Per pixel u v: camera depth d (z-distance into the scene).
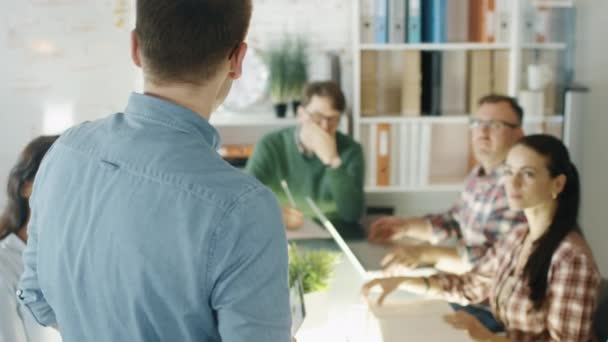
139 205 0.83
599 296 1.67
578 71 2.85
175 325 0.85
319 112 2.74
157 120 0.88
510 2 3.09
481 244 2.12
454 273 1.91
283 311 0.86
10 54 2.34
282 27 3.39
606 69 2.76
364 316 1.62
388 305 1.71
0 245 1.50
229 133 3.41
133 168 0.86
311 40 3.41
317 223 2.34
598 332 1.66
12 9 2.32
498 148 2.28
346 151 2.76
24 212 1.53
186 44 0.86
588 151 2.73
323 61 3.40
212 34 0.86
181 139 0.87
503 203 2.11
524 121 2.94
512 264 1.82
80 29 2.34
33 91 2.36
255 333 0.82
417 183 3.23
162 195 0.83
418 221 2.26
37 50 2.34
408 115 3.22
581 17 2.84
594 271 1.68
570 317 1.67
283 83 3.24
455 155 3.27
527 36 3.01
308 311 1.53
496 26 3.12
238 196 0.82
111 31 2.35
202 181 0.83
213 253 0.80
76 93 2.37
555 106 2.91
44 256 0.94
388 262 1.96
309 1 3.38
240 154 3.25
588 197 2.69
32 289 1.03
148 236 0.82
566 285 1.68
